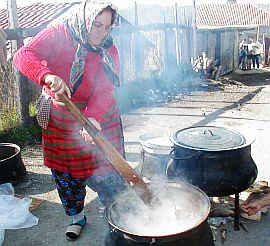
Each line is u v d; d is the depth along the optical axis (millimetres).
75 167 2760
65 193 2967
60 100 2195
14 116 6379
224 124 6785
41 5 12664
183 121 7152
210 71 13109
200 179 2668
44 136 2805
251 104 8688
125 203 2215
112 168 2852
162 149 3510
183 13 14898
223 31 14914
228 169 2652
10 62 6285
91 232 3242
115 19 2414
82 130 2426
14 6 5977
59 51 2475
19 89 6164
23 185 4324
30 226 3316
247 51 16750
